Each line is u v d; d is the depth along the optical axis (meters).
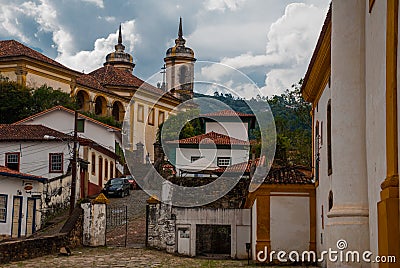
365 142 12.88
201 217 24.39
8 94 52.75
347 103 12.99
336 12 13.23
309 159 38.25
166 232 24.53
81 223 25.73
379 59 11.71
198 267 19.22
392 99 10.73
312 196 19.81
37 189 33.19
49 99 54.78
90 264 19.86
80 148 40.50
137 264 20.02
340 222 12.59
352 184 12.77
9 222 31.64
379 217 11.11
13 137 39.12
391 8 10.79
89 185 41.91
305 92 21.77
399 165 10.53
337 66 13.14
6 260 19.94
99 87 67.50
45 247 22.50
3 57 58.09
